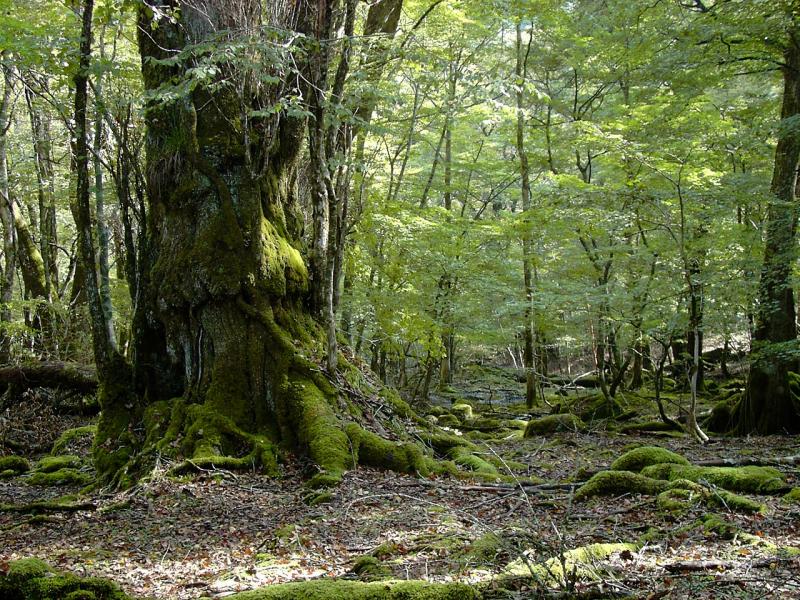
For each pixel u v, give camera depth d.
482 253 18.47
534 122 22.75
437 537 6.05
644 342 16.83
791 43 13.36
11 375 14.01
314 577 5.13
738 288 13.61
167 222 10.20
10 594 4.37
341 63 10.26
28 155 21.09
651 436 14.40
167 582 5.23
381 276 17.42
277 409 9.62
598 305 16.80
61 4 11.95
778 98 16.70
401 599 4.15
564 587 4.19
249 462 9.01
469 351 28.70
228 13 9.95
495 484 8.66
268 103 10.23
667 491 7.16
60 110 10.05
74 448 12.08
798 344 12.82
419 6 16.67
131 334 10.51
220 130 10.12
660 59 13.88
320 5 10.34
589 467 9.81
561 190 16.53
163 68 10.12
